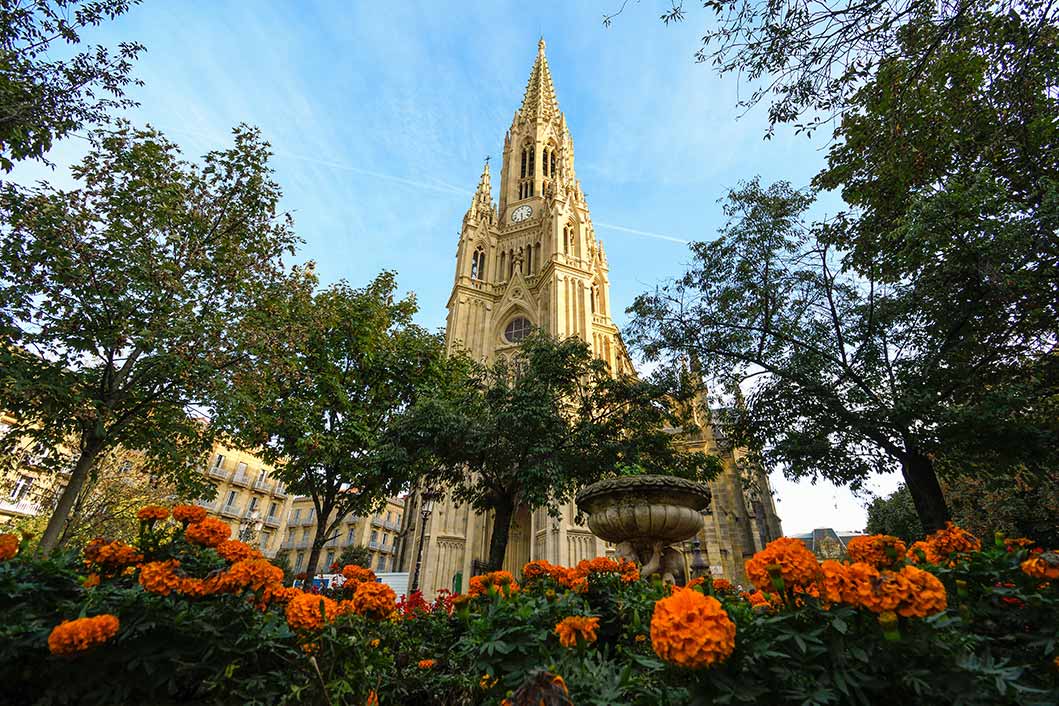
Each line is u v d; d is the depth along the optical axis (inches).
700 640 108.4
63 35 449.7
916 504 591.2
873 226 603.2
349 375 780.0
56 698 154.9
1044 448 502.0
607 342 2050.9
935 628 119.6
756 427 705.6
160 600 168.6
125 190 590.2
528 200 2474.2
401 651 223.8
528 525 1558.8
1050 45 382.0
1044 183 453.4
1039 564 157.0
